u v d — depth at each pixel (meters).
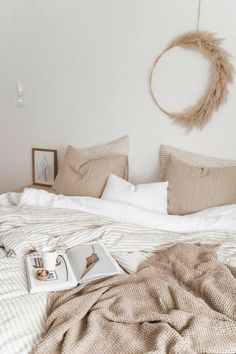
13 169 2.75
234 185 1.74
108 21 2.09
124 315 0.95
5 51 2.49
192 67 1.92
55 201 1.78
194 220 1.62
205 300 1.05
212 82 1.88
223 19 1.80
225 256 1.35
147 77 2.06
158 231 1.57
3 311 0.95
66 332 0.89
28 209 1.68
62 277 1.17
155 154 2.14
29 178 2.70
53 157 2.48
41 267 1.23
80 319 0.96
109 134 2.26
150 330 0.89
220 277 1.12
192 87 1.95
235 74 1.83
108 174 2.01
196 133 1.99
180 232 1.61
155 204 1.79
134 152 2.21
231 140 1.92
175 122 2.03
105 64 2.16
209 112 1.90
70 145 2.34
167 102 2.03
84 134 2.36
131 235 1.49
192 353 0.78
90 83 2.24
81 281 1.16
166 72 1.99
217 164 1.93
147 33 2.00
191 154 2.01
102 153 2.22
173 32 1.93
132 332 0.91
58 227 1.51
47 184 2.58
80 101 2.31
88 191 1.97
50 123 2.47
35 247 1.39
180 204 1.79
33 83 2.45
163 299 1.02
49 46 2.32
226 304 0.99
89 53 2.20
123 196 1.81
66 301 1.04
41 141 2.55
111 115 2.22
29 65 2.43
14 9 2.37
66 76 2.31
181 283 1.16
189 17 1.87
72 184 2.04
